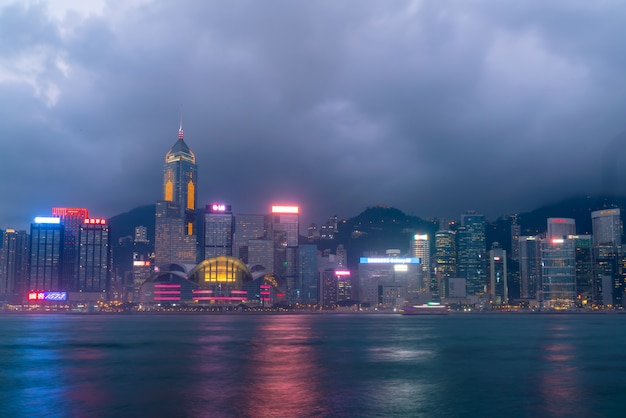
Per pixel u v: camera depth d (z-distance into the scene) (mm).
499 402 75875
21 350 144625
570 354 134250
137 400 76375
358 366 110625
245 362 117000
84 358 125375
